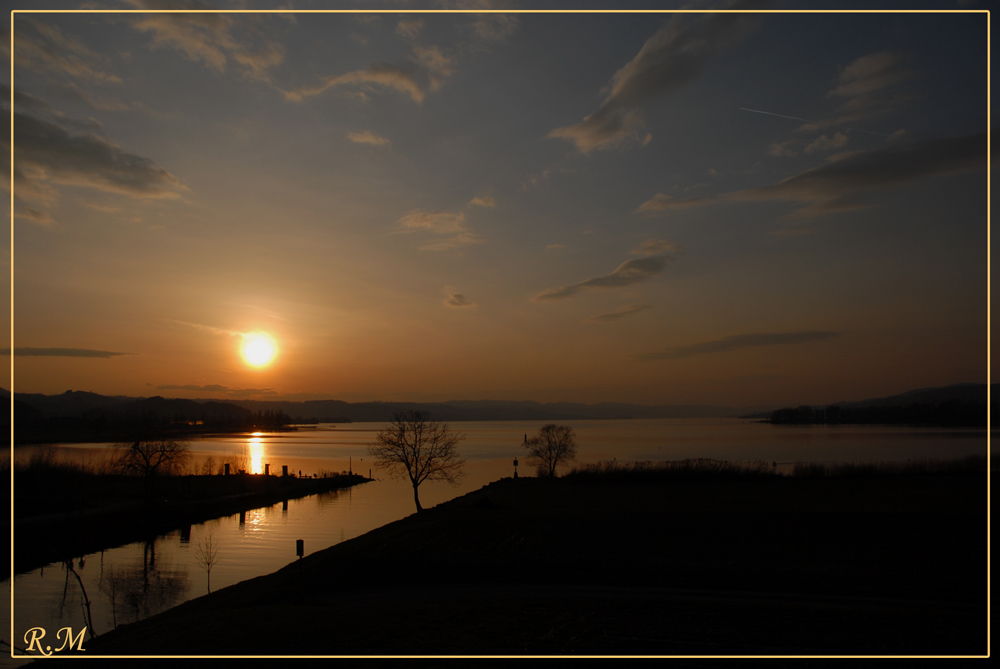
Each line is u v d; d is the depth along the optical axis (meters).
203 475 111.38
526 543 42.56
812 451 150.12
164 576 48.78
